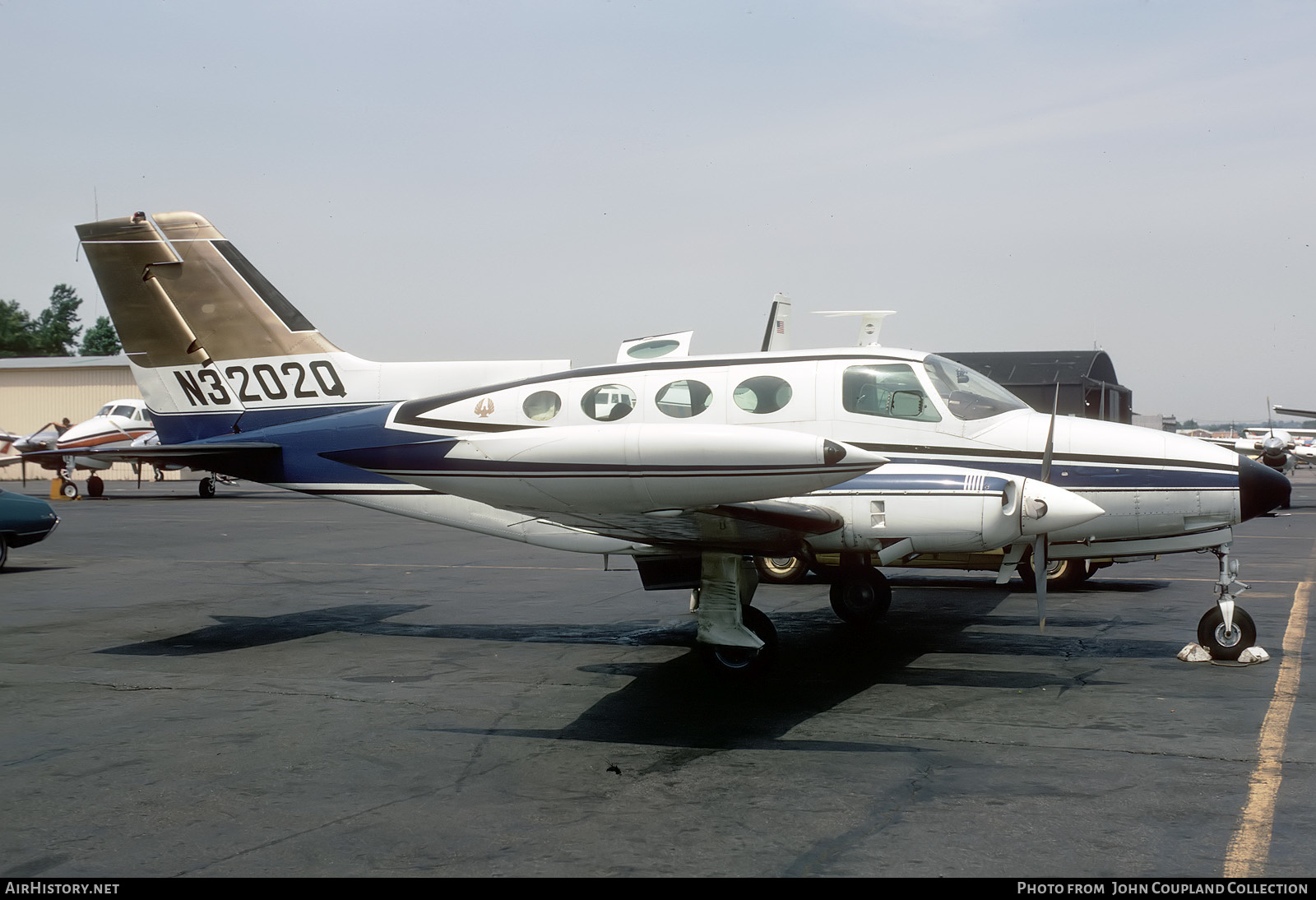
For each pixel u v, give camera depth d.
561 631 9.01
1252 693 6.45
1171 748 5.26
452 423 8.52
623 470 5.52
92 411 41.97
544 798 4.57
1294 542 16.83
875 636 8.68
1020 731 5.65
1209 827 4.13
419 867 3.79
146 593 11.39
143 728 5.83
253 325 9.88
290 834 4.14
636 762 5.14
